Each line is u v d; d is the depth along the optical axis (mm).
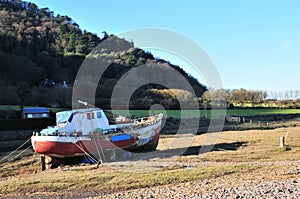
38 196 17859
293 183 16219
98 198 16688
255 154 28406
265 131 45688
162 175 20766
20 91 59781
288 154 28094
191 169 22453
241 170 21828
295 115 72938
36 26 104375
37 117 52094
